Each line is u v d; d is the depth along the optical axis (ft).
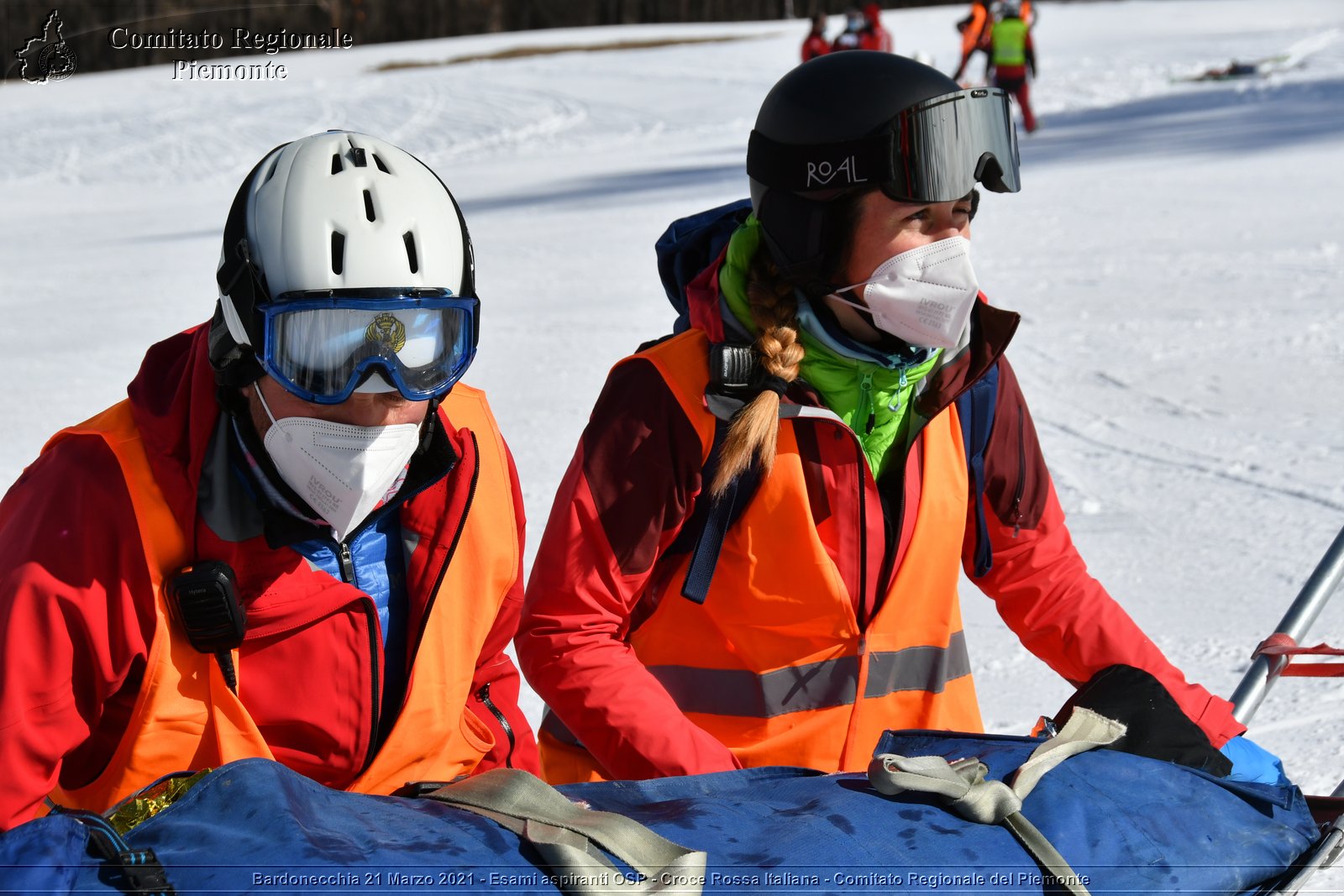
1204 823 6.82
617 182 60.29
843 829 6.24
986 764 6.98
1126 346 25.41
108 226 58.49
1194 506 17.47
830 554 8.00
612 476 7.69
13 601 6.01
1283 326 26.27
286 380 6.11
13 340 31.09
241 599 6.46
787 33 141.38
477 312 6.48
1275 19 122.52
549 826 5.86
